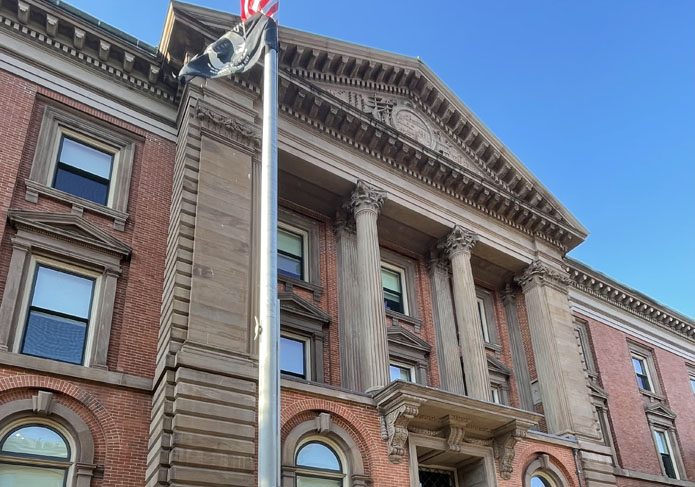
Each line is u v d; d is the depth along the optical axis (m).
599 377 31.62
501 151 28.73
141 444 15.71
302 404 17.50
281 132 22.11
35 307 16.33
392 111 26.56
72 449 14.88
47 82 19.31
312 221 24.58
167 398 15.23
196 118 19.97
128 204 19.28
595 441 24.47
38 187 17.58
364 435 18.19
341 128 23.69
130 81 21.09
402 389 18.27
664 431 33.22
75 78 19.94
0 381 14.48
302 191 23.81
